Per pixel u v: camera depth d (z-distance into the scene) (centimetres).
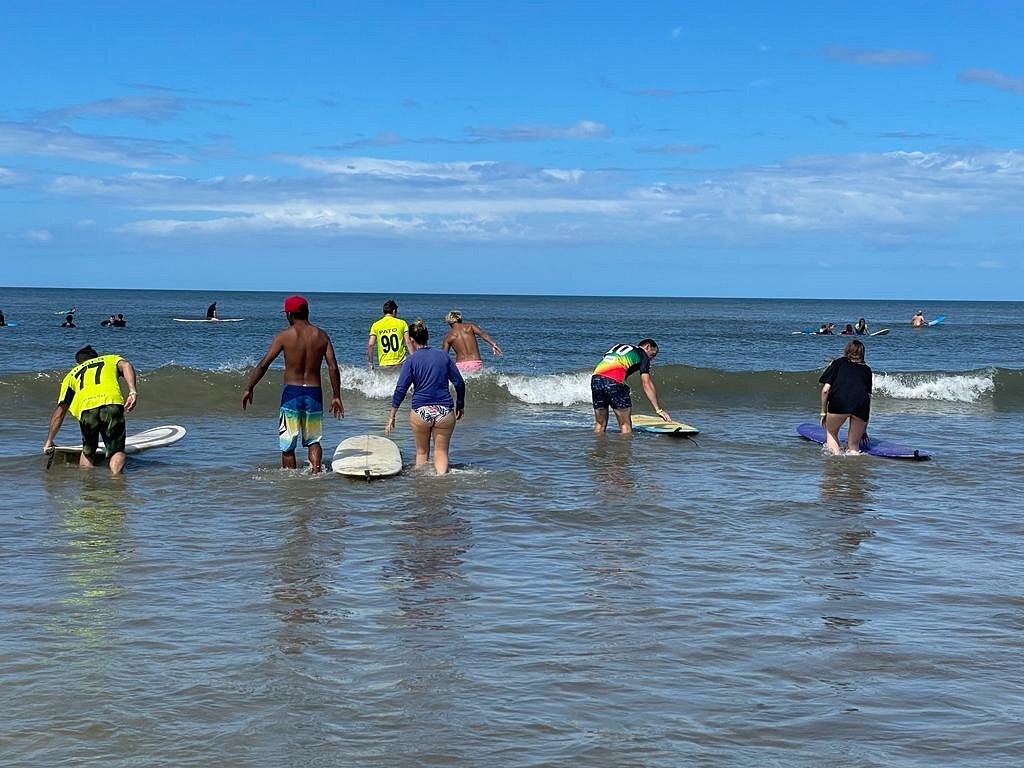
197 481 1002
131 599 602
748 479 1075
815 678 488
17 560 689
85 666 486
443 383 1053
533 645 530
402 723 425
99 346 3466
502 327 6275
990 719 440
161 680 470
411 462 1130
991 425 1628
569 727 424
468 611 588
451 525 825
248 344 3728
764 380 1995
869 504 949
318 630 548
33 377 1634
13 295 14875
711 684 478
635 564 707
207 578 652
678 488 1012
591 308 12350
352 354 3288
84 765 381
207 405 1603
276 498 926
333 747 400
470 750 399
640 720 433
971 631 566
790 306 17150
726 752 402
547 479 1048
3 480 991
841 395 1261
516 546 757
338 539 769
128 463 1108
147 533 778
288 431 1046
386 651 516
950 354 3909
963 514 911
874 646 536
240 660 498
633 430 1412
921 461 1225
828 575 686
